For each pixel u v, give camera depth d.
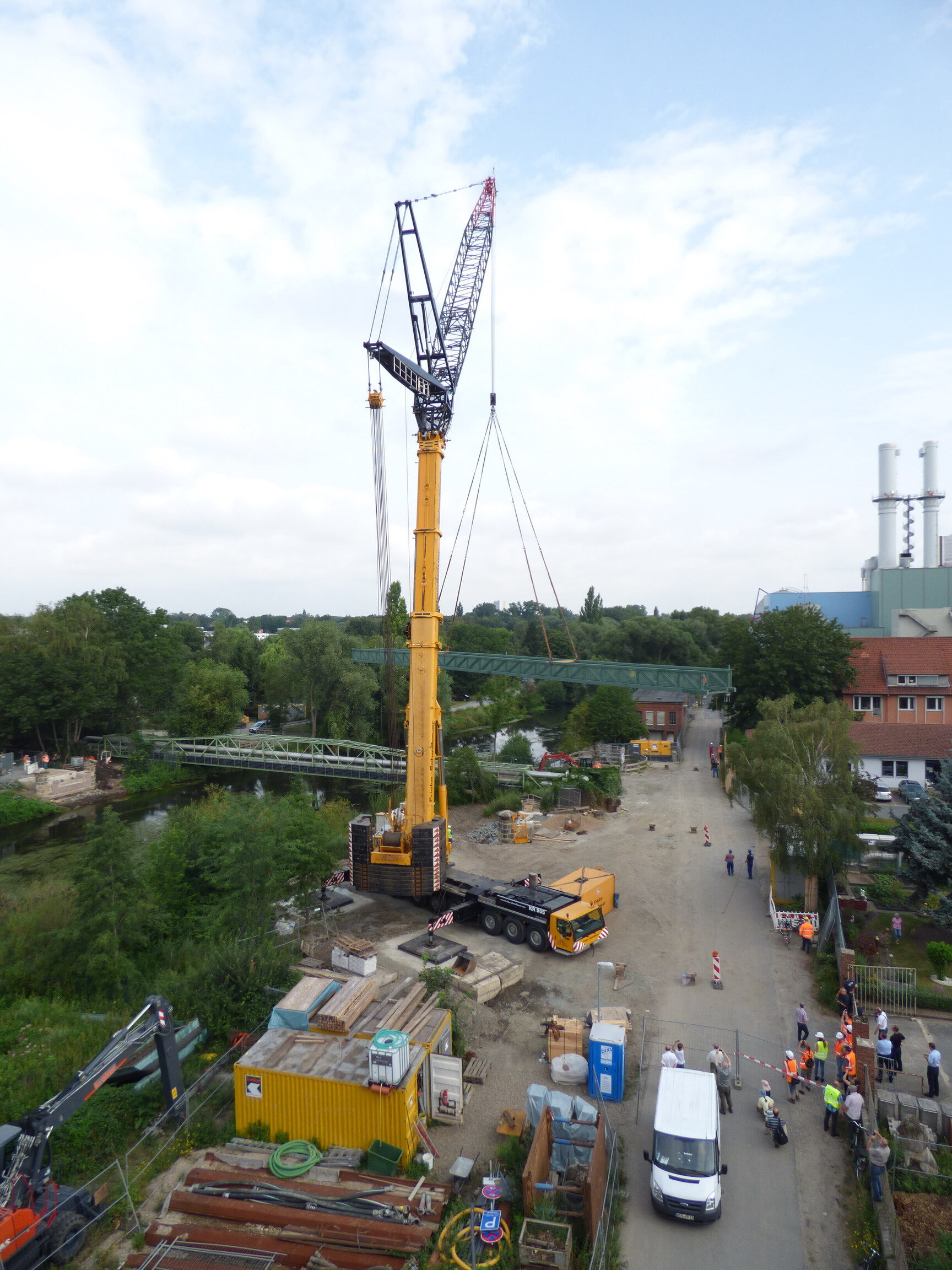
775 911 28.66
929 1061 17.55
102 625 77.62
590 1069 18.00
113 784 64.81
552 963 25.62
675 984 23.94
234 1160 15.31
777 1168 15.63
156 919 25.53
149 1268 12.83
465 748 52.50
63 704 68.06
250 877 26.06
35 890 32.88
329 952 25.78
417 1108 16.27
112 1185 14.88
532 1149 14.12
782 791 28.19
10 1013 22.22
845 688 59.69
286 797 31.86
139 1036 16.05
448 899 29.75
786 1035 20.78
